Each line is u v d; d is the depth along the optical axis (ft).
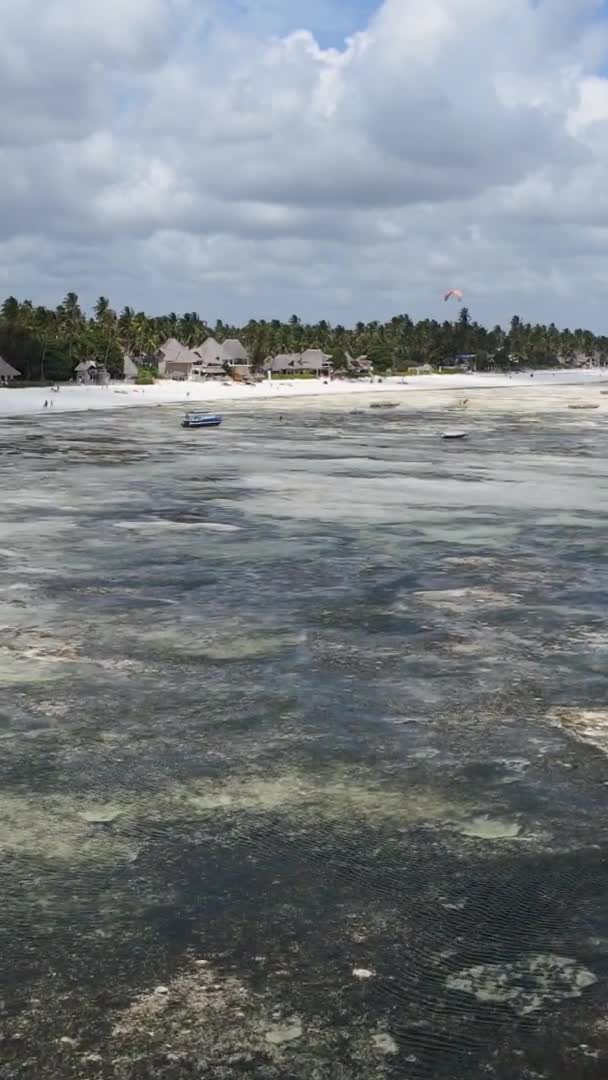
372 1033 33.78
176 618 90.79
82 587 102.83
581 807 52.13
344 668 76.18
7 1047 32.89
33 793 53.26
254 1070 32.01
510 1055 32.81
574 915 41.42
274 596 99.66
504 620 90.48
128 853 46.55
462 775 56.18
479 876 44.68
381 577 108.47
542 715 66.08
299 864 45.68
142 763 57.57
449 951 38.65
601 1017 34.76
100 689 70.74
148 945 38.78
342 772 56.49
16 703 67.56
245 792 53.67
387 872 44.91
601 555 121.49
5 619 89.56
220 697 69.31
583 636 85.20
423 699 69.15
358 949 38.70
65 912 41.11
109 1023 34.12
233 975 36.91
